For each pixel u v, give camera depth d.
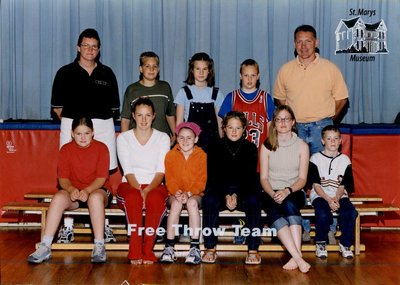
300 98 5.11
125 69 5.83
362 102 5.89
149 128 4.89
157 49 5.80
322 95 5.09
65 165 4.85
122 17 5.76
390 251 4.99
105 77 5.07
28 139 5.59
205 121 5.09
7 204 5.07
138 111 4.81
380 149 5.59
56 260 4.66
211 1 5.77
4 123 5.59
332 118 5.18
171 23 5.75
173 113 5.23
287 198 4.67
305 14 5.76
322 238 4.78
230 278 4.30
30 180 5.61
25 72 5.76
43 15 5.76
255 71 5.01
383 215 5.51
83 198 4.68
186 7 5.73
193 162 4.78
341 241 4.82
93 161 4.86
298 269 4.51
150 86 5.15
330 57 5.81
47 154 5.60
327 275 4.38
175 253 4.84
